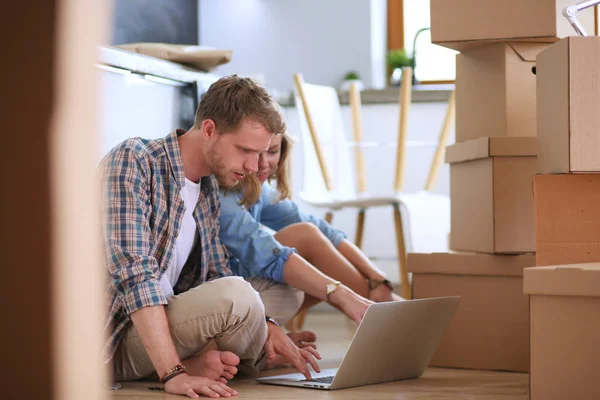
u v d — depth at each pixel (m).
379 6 4.61
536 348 1.39
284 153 2.23
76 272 0.49
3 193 0.47
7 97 0.47
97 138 0.50
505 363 2.11
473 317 2.14
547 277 1.37
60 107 0.48
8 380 0.48
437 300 1.83
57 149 0.48
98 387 0.51
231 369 1.76
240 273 2.15
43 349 0.48
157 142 1.81
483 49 2.15
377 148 4.16
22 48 0.47
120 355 1.81
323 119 3.60
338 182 3.64
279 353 1.89
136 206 1.70
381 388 1.78
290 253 2.08
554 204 1.60
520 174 2.04
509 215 2.04
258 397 1.65
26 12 0.47
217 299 1.75
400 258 3.31
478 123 2.18
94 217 0.50
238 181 2.01
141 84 2.26
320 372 2.00
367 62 4.51
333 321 3.49
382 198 3.27
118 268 1.67
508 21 1.99
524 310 2.09
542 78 1.66
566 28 2.00
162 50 2.49
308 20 4.59
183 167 1.81
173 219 1.79
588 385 1.36
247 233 2.10
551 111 1.60
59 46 0.47
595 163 1.51
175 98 2.44
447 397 1.66
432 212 3.31
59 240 0.48
